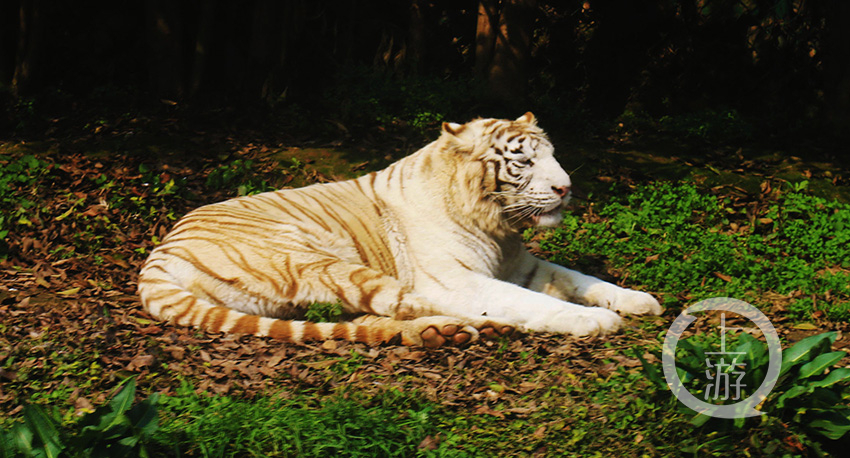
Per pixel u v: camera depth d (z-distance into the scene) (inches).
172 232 381.4
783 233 523.2
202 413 259.4
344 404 263.1
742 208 566.6
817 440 257.9
